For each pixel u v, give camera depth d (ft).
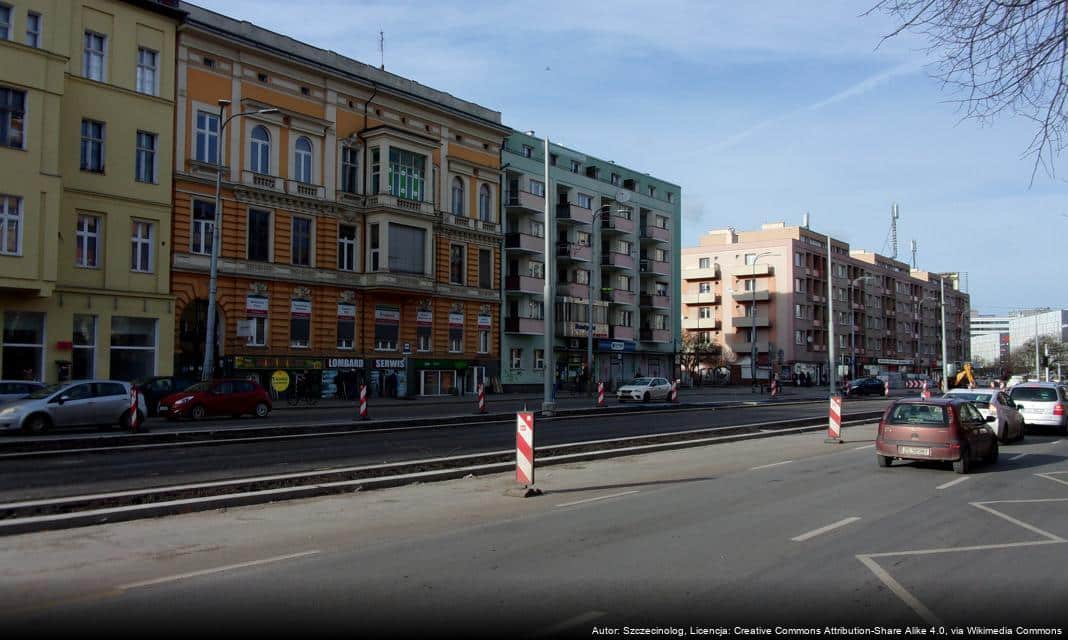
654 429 83.30
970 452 52.16
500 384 177.37
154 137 116.67
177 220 120.47
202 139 125.18
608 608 21.61
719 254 311.68
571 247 203.21
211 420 92.17
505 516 35.60
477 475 48.83
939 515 35.96
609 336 216.74
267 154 134.21
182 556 27.48
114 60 111.86
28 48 99.14
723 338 307.99
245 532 31.65
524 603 22.00
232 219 127.95
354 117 148.36
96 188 109.50
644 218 239.71
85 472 47.67
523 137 194.29
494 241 178.09
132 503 36.73
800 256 303.27
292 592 23.00
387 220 146.51
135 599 22.22
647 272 235.40
